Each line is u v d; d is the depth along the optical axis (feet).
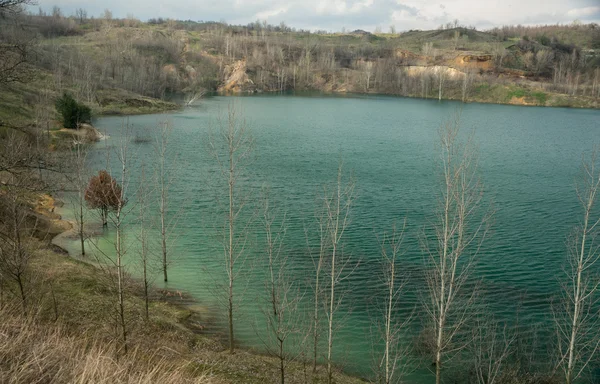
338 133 354.54
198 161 240.94
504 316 103.40
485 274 123.03
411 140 327.47
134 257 131.23
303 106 548.31
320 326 100.12
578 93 645.51
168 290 114.93
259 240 143.74
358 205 176.76
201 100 586.04
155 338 89.71
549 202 184.14
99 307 97.45
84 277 111.45
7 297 81.76
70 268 115.44
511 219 163.12
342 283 118.11
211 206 172.14
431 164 247.91
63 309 92.68
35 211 151.33
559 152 290.76
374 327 100.22
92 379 37.22
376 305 108.37
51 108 314.96
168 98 585.22
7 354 38.52
